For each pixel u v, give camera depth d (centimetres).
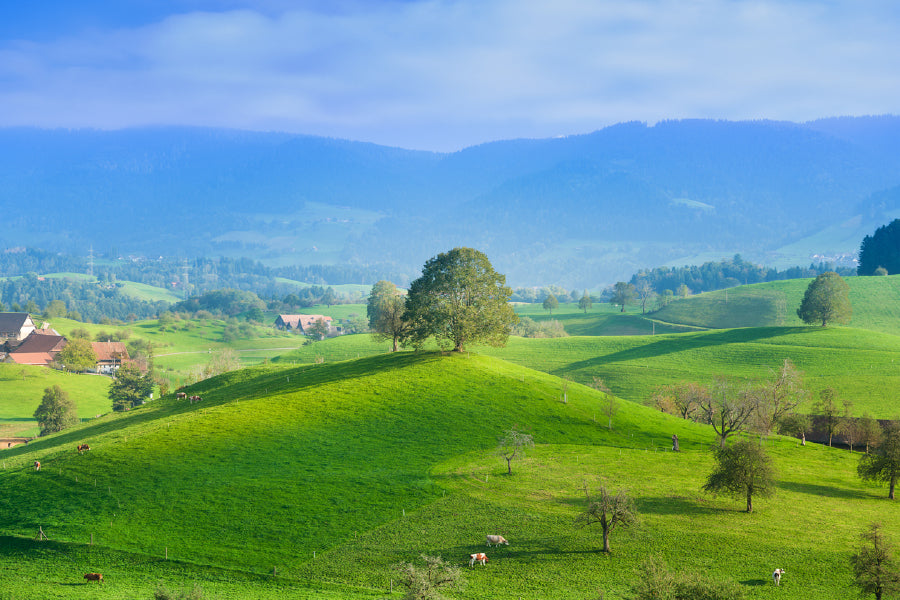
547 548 5866
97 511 6675
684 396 12256
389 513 6588
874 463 7612
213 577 5462
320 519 6456
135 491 7088
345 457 8006
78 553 5891
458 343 12256
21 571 5597
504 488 7212
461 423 9238
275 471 7556
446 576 4759
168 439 8569
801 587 5075
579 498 6969
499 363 12369
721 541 5950
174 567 5647
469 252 11906
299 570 5569
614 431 9550
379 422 9150
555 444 8881
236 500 6825
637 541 5972
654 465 8225
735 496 6919
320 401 9912
